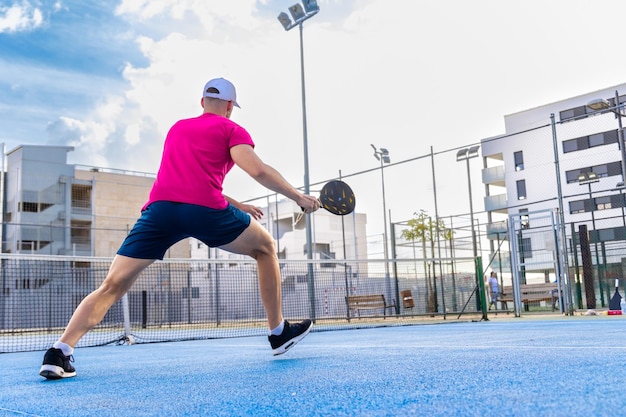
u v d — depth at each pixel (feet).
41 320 49.42
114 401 6.28
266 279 10.47
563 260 44.34
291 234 138.41
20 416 5.50
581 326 23.53
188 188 9.20
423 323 38.17
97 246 117.91
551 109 121.08
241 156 9.46
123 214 124.26
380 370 7.93
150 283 56.49
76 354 17.98
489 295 59.72
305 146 58.65
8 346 29.37
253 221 10.01
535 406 4.58
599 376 6.15
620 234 71.56
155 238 9.41
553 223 45.91
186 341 26.96
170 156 9.41
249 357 12.19
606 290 49.67
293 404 5.38
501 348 11.27
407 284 56.08
